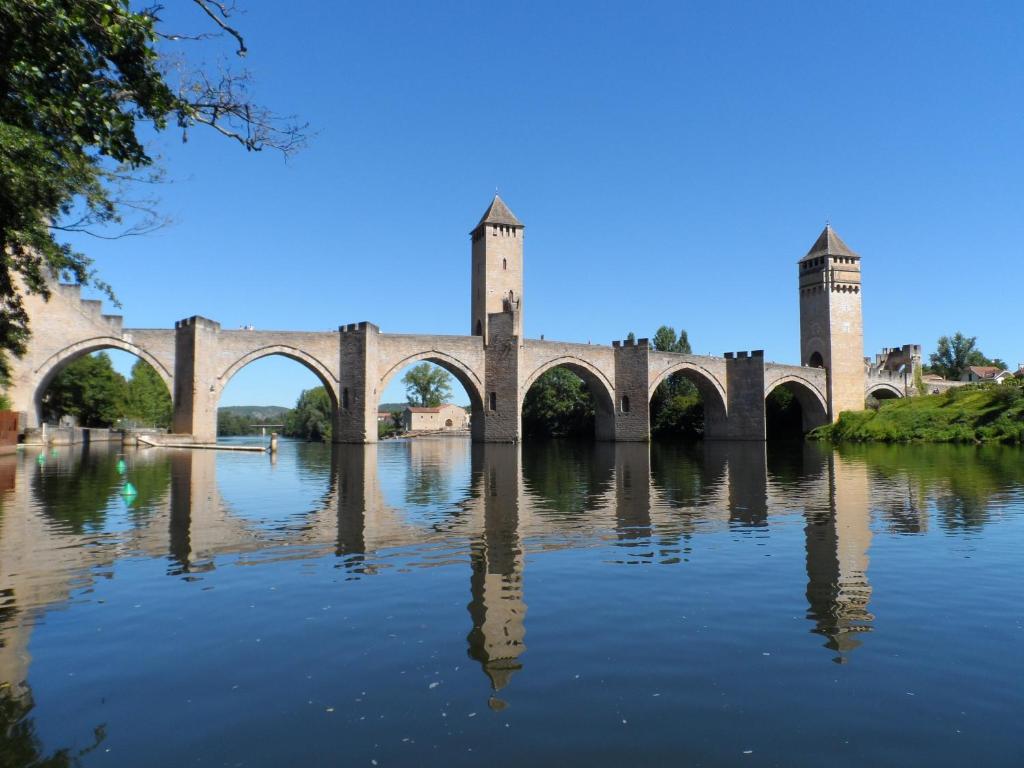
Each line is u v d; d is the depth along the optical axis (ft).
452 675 23.08
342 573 36.32
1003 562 39.22
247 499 66.33
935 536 47.11
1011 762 17.54
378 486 79.82
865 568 37.78
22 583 34.04
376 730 19.34
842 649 25.48
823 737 18.90
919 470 104.01
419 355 195.21
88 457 129.39
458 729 19.38
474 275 224.33
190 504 62.08
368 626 27.86
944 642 26.14
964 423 205.98
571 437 301.22
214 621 28.45
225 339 173.88
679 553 41.55
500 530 49.26
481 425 205.16
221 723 19.76
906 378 341.00
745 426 248.93
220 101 39.55
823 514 57.31
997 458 131.44
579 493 73.05
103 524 50.88
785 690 21.90
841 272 278.67
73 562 38.50
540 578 35.45
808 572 36.86
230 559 39.40
